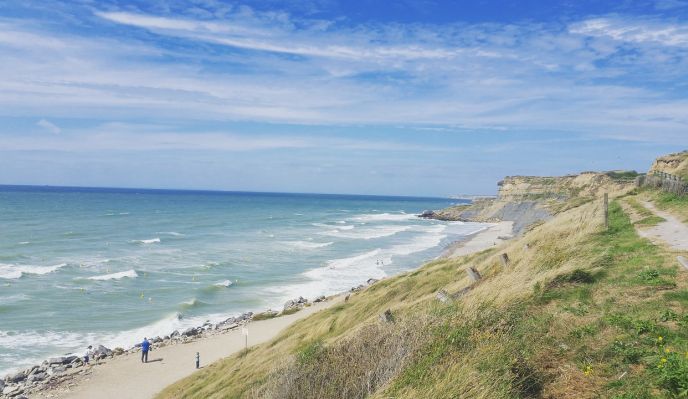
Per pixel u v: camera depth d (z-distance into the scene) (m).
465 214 131.00
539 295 9.19
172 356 28.00
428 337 7.30
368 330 8.59
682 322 7.00
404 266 53.25
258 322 34.06
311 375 7.71
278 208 170.88
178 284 43.44
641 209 21.70
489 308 8.33
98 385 24.08
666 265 10.26
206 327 33.41
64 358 26.86
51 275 44.22
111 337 30.78
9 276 42.72
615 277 9.77
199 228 88.25
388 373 6.87
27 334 30.12
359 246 68.75
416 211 188.38
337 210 173.38
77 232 74.88
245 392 13.22
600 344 6.80
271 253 61.00
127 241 67.06
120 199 196.38
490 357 6.15
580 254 12.03
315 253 61.75
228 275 47.81
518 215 109.69
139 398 22.59
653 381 5.58
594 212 19.66
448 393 5.49
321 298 39.16
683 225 16.27
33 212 111.75
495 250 22.67
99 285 41.69
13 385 23.89
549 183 115.19
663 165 51.47
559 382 6.01
